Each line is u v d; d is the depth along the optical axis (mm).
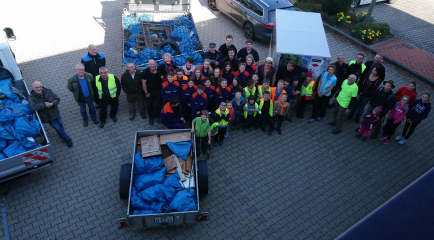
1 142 6859
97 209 7176
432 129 9930
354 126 9883
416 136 9648
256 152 8820
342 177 8305
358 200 7758
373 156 8938
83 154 8398
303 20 10828
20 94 7918
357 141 9383
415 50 13445
